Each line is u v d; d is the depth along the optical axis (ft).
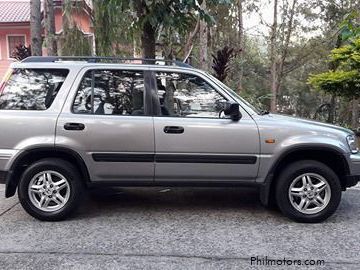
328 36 80.74
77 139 16.02
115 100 16.53
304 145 16.10
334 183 16.29
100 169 16.26
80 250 13.65
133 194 20.40
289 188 16.37
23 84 16.51
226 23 73.20
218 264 12.64
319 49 82.07
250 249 13.75
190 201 19.27
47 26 39.09
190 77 16.85
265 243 14.28
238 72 79.82
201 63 43.70
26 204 16.29
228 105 16.06
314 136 16.24
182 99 16.69
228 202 19.13
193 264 12.63
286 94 99.71
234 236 14.90
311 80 38.40
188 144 16.17
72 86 16.46
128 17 32.83
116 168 16.28
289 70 86.58
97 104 16.43
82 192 16.57
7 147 15.98
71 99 16.35
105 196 20.02
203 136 16.17
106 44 38.22
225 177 16.48
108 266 12.48
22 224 16.15
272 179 16.56
